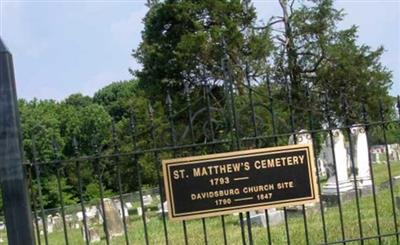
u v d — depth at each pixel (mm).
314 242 9570
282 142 8828
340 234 9875
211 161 6551
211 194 6535
